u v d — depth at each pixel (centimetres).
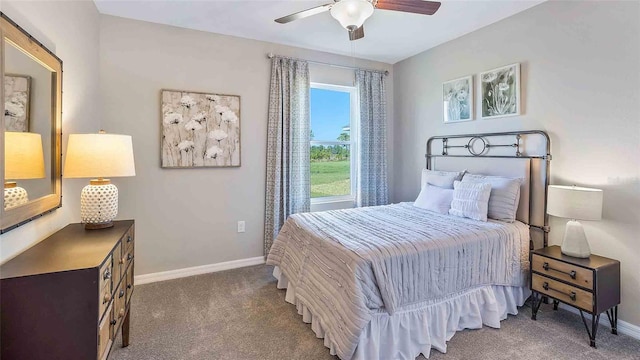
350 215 287
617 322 218
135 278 297
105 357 139
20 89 145
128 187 293
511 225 250
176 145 307
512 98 283
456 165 343
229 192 335
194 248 321
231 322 229
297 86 358
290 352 195
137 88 292
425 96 379
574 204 211
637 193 209
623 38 213
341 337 173
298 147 361
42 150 168
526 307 252
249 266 345
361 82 399
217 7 268
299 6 266
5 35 132
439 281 202
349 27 208
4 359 119
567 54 244
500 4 263
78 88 227
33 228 161
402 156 417
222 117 326
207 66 319
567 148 245
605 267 203
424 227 240
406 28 312
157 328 220
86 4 244
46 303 122
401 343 189
